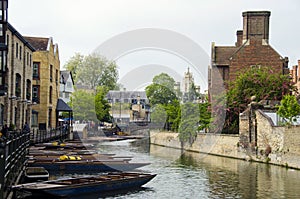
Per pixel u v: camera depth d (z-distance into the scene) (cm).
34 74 4644
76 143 3628
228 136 3441
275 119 3155
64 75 6612
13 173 1580
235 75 4381
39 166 2338
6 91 3055
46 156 2594
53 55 4959
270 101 3375
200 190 1953
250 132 3195
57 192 1619
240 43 4906
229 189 1995
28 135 2641
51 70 4853
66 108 5222
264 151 3027
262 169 2672
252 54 4528
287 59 4747
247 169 2666
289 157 2752
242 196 1844
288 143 2770
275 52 4519
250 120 3194
